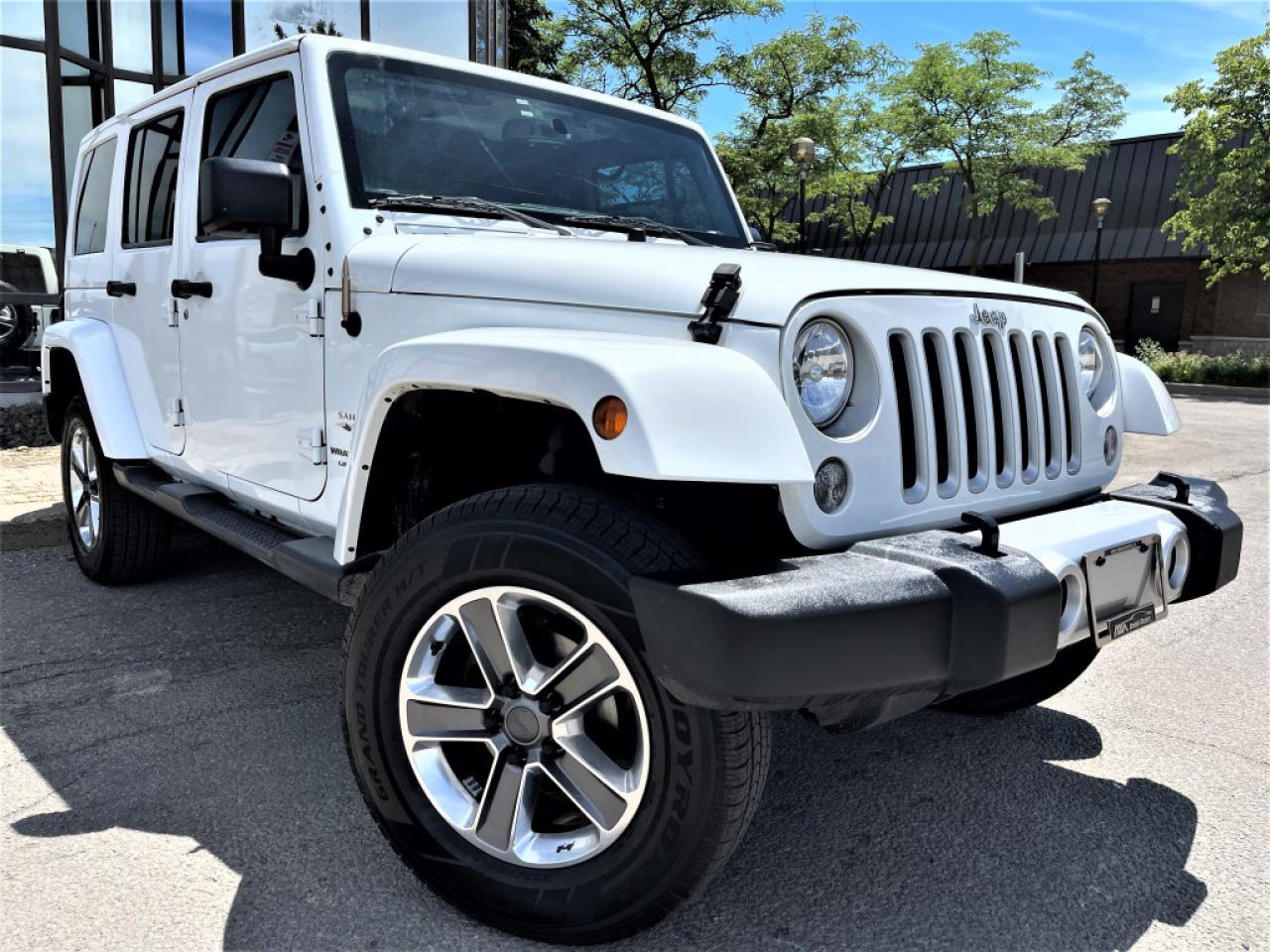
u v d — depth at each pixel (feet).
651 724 6.13
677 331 6.61
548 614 6.85
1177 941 6.89
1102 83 94.17
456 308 7.72
